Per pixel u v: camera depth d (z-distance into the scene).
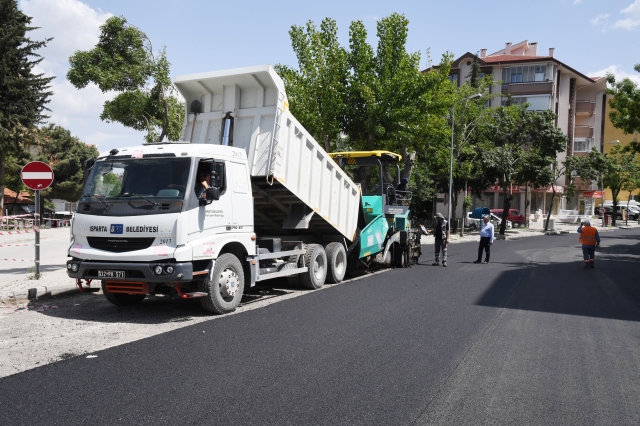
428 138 23.98
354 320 8.02
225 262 8.44
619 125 22.92
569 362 6.05
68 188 49.38
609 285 12.84
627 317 8.84
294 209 11.25
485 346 6.65
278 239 10.34
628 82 22.17
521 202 52.94
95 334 7.06
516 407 4.64
